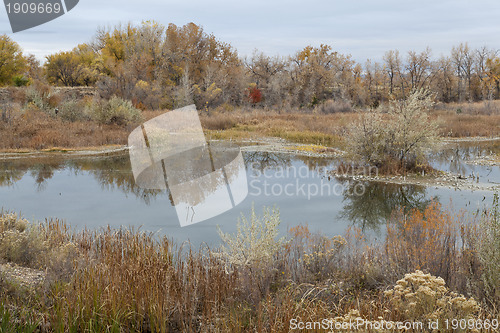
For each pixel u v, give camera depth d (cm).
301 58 5900
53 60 4512
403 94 5209
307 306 350
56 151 1702
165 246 473
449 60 6253
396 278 452
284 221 709
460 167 1370
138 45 4209
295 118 3008
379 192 1002
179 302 346
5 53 3741
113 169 1300
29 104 2584
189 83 3288
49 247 489
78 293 323
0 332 279
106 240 520
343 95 4925
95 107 2311
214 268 418
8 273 384
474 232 498
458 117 3056
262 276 416
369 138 1295
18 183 1074
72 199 879
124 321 317
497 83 6272
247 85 4362
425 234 526
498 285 379
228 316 341
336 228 687
